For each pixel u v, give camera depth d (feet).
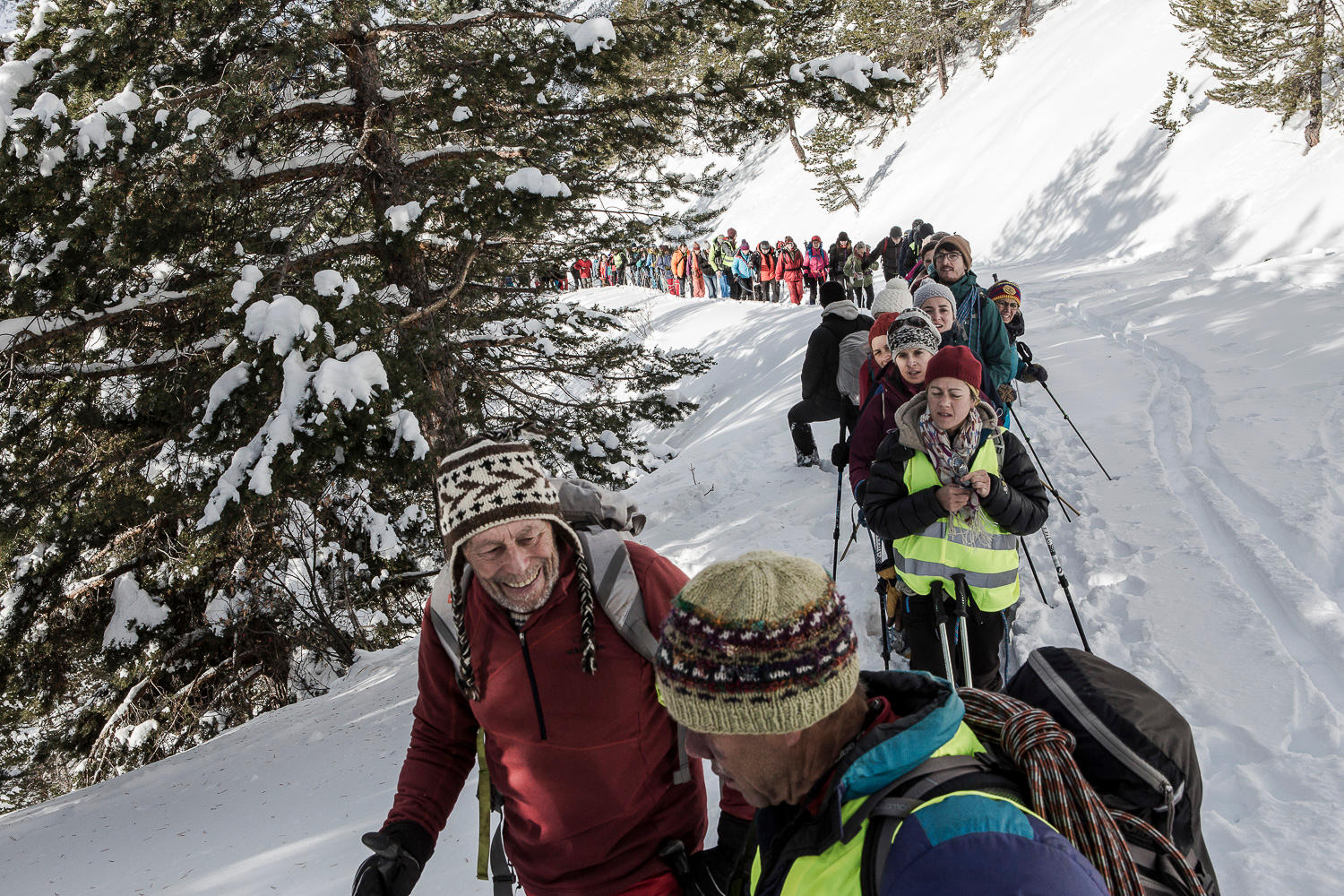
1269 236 57.98
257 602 32.91
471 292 29.91
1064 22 105.09
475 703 6.74
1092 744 3.94
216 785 19.21
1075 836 3.51
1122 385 29.68
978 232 89.30
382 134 26.09
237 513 17.69
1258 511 18.11
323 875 12.84
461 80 26.37
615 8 26.89
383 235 23.41
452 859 12.15
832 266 73.61
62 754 35.76
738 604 3.62
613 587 6.49
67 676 33.04
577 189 28.09
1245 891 8.66
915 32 111.34
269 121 24.62
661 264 100.42
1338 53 59.11
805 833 3.69
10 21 24.52
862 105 26.35
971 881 3.11
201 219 22.38
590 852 6.75
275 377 18.24
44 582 29.81
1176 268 58.18
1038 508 10.47
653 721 6.66
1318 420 22.00
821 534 22.95
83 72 21.22
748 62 26.86
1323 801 9.71
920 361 12.28
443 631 6.91
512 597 6.48
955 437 10.36
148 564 32.12
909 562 10.86
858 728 3.92
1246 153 65.92
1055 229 79.46
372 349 19.44
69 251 20.30
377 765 17.46
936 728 3.60
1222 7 62.75
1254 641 13.28
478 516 6.27
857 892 3.48
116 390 24.41
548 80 25.54
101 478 26.45
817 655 3.58
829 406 25.93
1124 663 13.65
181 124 20.72
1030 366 26.30
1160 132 75.41
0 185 18.48
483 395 29.86
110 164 19.39
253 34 23.30
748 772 3.83
